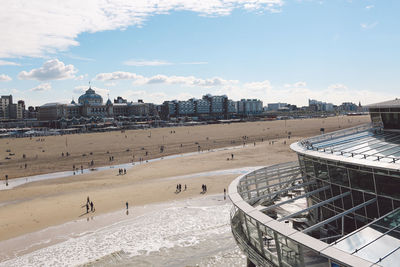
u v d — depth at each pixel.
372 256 13.62
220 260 32.19
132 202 51.97
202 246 35.38
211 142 144.12
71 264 31.91
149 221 43.31
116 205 50.53
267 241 21.92
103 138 173.75
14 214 47.31
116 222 43.19
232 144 136.00
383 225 16.14
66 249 35.31
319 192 25.45
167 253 33.91
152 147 131.00
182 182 65.06
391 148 23.27
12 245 36.62
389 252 13.77
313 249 13.85
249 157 95.38
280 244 16.14
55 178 77.50
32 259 33.19
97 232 39.88
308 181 27.08
